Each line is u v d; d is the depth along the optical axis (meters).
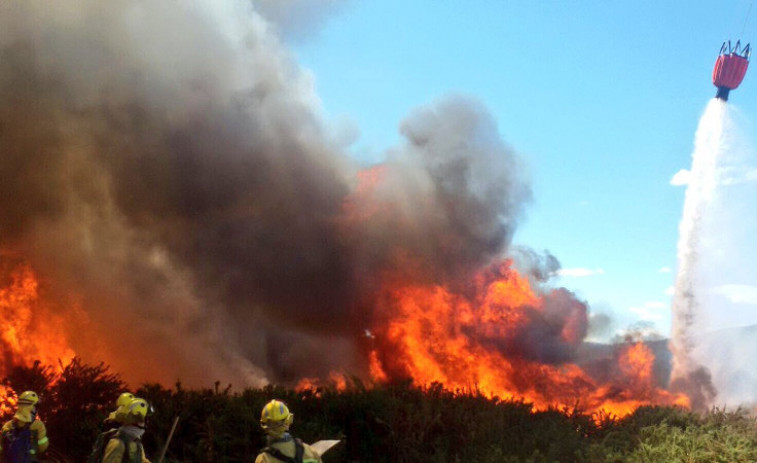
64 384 8.93
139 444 4.48
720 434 8.35
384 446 8.00
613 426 9.05
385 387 9.41
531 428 8.63
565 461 7.67
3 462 6.09
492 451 7.66
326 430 7.81
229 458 7.41
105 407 8.78
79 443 8.04
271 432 4.15
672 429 8.48
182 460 7.48
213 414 7.84
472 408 8.89
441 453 7.67
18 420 6.20
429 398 8.99
